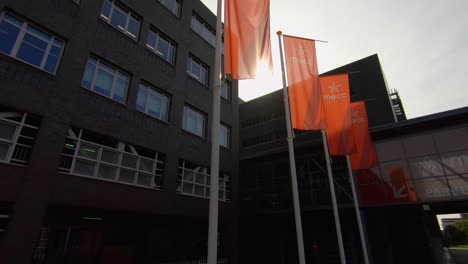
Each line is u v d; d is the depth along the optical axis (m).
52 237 9.14
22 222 7.43
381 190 14.08
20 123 8.13
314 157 17.48
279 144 21.34
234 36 7.25
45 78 8.94
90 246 10.21
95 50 10.80
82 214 10.22
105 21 11.57
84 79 10.37
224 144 18.09
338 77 11.73
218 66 6.61
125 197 10.55
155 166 12.35
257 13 7.90
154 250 12.16
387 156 14.41
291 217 18.48
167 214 12.20
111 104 10.98
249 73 7.04
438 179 12.79
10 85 8.02
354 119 13.02
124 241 11.48
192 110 15.75
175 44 15.45
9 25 8.47
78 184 9.09
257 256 19.50
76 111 9.60
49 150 8.50
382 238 15.39
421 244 16.05
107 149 10.48
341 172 16.23
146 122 12.35
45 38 9.35
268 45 7.80
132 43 12.59
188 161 14.38
